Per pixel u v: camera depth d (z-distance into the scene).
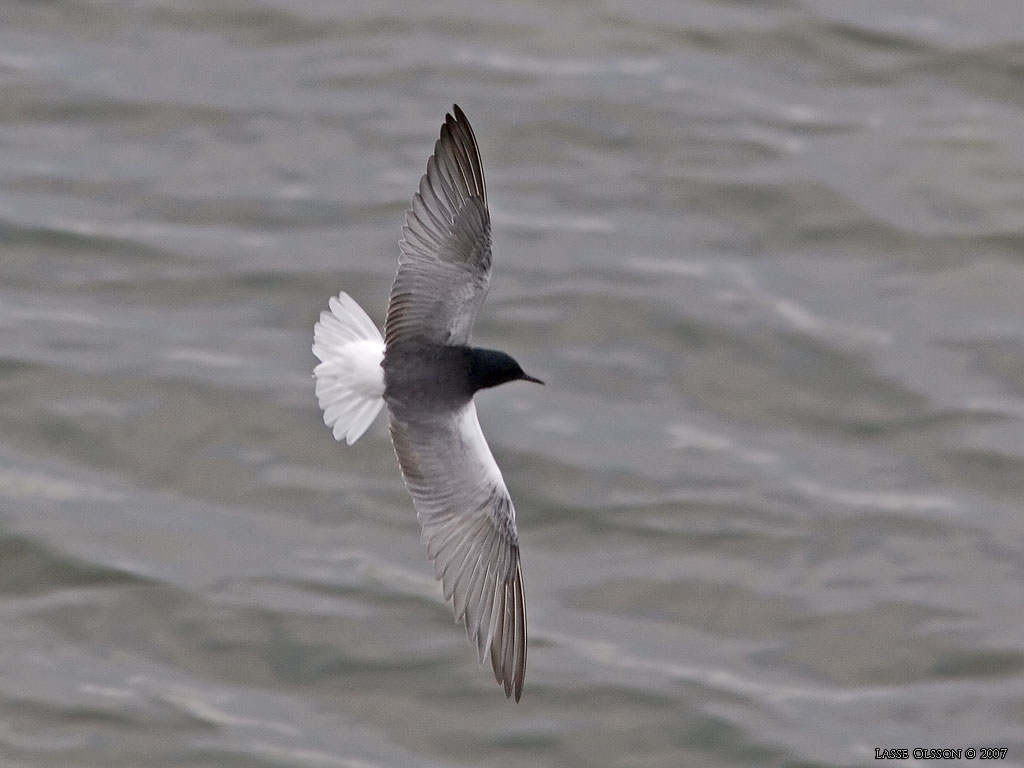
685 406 18.05
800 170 20.70
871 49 22.70
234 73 22.03
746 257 19.77
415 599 15.98
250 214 20.02
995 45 22.67
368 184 20.34
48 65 22.08
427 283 9.95
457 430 9.97
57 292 19.14
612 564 16.42
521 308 18.89
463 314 9.98
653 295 19.06
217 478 17.22
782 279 19.50
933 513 16.91
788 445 17.70
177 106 21.45
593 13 23.17
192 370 18.17
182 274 19.31
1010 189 20.53
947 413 17.92
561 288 19.11
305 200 20.14
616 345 18.59
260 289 19.09
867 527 16.75
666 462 17.34
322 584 16.06
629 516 16.80
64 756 14.52
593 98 21.64
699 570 16.31
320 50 22.42
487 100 21.55
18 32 22.67
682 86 21.95
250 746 14.62
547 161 20.83
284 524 16.77
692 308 18.95
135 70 22.02
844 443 17.75
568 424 17.72
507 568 10.22
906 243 19.94
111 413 17.73
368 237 19.64
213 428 17.66
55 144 21.02
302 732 14.82
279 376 18.19
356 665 15.43
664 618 15.89
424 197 9.92
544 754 14.73
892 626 15.78
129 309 18.97
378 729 14.91
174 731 14.75
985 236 19.97
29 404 17.81
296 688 15.26
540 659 15.40
